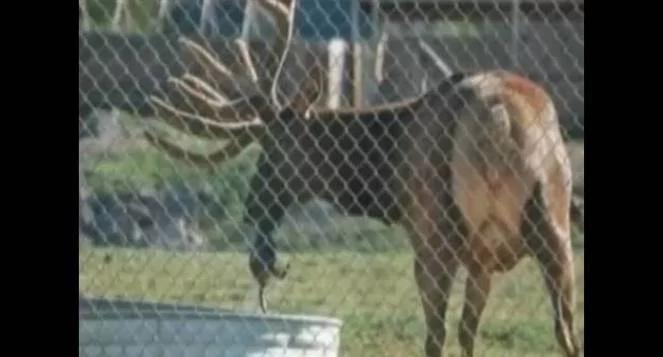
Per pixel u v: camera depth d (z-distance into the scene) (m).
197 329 30.78
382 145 34.38
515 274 40.84
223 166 39.84
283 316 31.25
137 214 40.09
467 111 33.44
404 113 34.25
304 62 35.81
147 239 40.38
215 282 40.72
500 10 37.75
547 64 35.91
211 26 35.56
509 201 33.38
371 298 42.25
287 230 43.94
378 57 39.06
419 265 33.91
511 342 38.84
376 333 39.91
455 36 39.09
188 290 40.03
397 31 39.22
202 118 35.22
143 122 36.34
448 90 33.78
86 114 35.34
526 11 36.47
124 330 30.53
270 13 35.50
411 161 33.97
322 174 34.94
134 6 34.97
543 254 33.53
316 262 43.56
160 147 36.34
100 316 30.50
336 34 36.91
